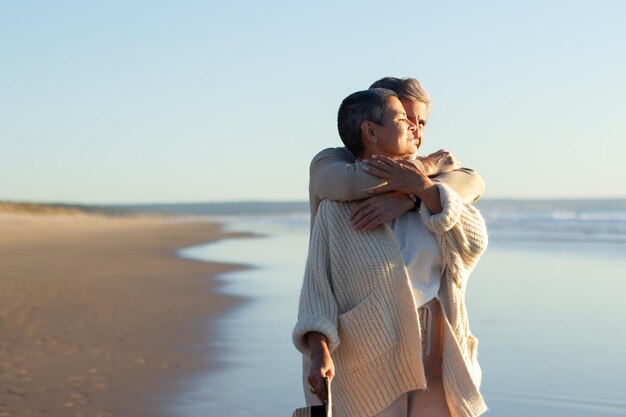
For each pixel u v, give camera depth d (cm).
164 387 639
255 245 3022
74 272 1756
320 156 290
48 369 709
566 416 552
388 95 281
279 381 652
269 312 1065
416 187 263
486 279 1475
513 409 569
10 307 1129
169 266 1947
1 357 761
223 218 9312
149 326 952
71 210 9762
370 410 266
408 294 262
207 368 705
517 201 13075
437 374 271
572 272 1614
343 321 265
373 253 263
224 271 1783
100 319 1012
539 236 3120
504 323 933
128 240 3541
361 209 265
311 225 292
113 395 617
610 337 835
